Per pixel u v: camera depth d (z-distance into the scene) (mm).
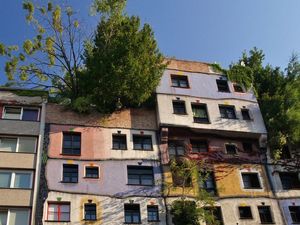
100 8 38781
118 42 36094
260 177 35062
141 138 35000
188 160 33156
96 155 32906
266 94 39562
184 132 35750
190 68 40094
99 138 33938
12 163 31109
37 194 29922
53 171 31281
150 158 33594
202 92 38375
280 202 33906
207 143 36062
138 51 35875
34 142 32656
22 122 33531
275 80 40938
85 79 36250
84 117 34906
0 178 30344
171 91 37500
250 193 33844
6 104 34312
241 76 40531
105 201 30625
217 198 32938
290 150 37281
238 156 35812
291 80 40625
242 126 36969
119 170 32438
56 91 38250
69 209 29812
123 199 30984
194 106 37500
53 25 38219
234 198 33250
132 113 36125
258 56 43688
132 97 35500
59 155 32312
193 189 32469
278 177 35344
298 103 38562
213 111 37312
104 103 35438
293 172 36000
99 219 29766
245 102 38844
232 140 36781
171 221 30609
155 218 30766
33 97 35188
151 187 32031
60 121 34219
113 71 34375
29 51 36969
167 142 34969
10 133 32656
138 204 31031
